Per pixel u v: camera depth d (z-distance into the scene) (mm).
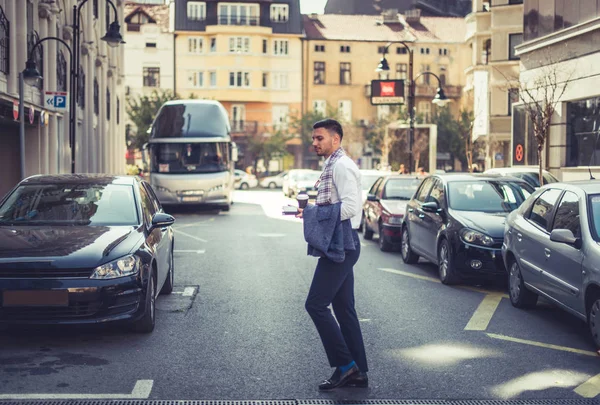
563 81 22484
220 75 71062
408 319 8641
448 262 11055
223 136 29141
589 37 21297
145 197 9203
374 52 74938
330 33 74688
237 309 9133
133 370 6312
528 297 9242
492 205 11797
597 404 5566
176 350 7031
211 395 5645
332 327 5789
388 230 15500
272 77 72812
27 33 21109
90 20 30734
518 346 7363
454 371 6418
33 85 21250
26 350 6957
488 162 43906
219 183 28781
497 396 5730
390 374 6305
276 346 7230
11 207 8398
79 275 6973
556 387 5980
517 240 9305
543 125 18938
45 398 5480
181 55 71062
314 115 71062
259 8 72125
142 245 7660
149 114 62500
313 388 5863
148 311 7582
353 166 5727
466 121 54375
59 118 26250
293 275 12117
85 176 9242
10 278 6840
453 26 77625
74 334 7645
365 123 74062
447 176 12711
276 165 71312
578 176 22094
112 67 38094
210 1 71312
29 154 23422
